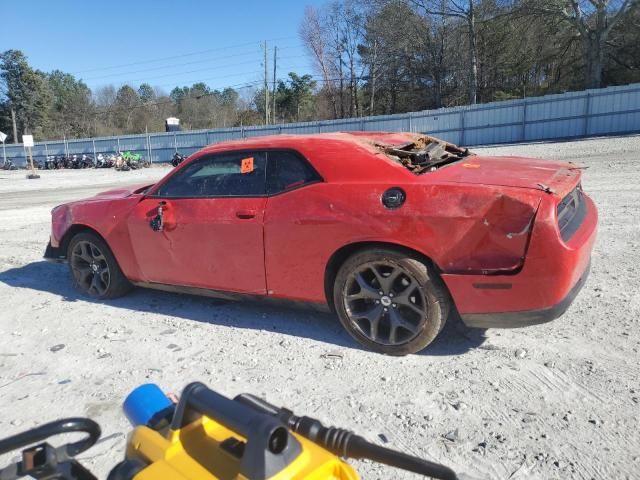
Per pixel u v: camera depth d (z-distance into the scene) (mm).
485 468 2477
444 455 2582
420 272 3408
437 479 1295
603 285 4797
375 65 56688
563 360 3457
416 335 3533
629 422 2756
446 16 47250
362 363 3584
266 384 3365
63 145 52188
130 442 1565
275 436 1202
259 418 1238
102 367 3752
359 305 3785
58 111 95938
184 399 1438
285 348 3885
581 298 4516
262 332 4207
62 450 1543
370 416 2943
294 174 3883
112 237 4832
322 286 3803
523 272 3135
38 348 4156
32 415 3150
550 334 3854
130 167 38750
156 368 3680
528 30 44438
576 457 2516
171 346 4039
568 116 31453
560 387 3133
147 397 1689
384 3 52625
